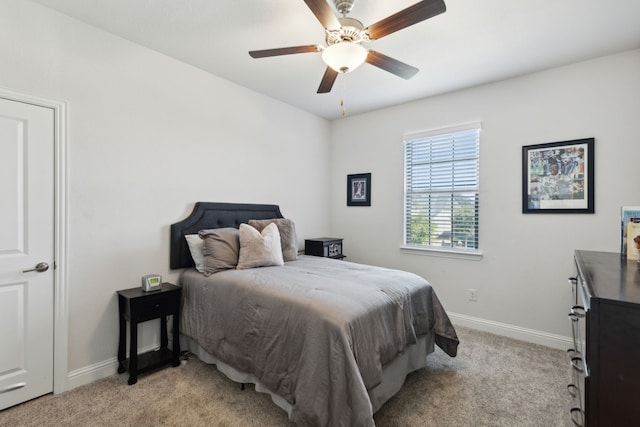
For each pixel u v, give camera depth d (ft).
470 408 6.19
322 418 4.77
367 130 13.41
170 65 8.70
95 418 5.80
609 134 8.32
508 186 9.89
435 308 7.89
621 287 3.70
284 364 5.63
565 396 6.58
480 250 10.46
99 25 7.17
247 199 10.93
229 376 6.88
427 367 7.86
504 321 9.98
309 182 13.55
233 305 6.87
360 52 5.91
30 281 6.32
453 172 11.19
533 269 9.48
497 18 6.72
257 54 6.34
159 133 8.48
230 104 10.33
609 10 6.41
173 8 6.54
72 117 6.88
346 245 14.08
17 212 6.19
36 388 6.37
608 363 3.19
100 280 7.32
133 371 6.98
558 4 6.24
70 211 6.85
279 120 12.14
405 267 12.26
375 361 5.45
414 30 7.16
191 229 9.04
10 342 6.10
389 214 12.73
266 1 6.28
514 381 7.18
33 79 6.35
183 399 6.40
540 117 9.32
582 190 8.68
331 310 5.40
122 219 7.73
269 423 5.69
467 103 10.68
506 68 9.12
